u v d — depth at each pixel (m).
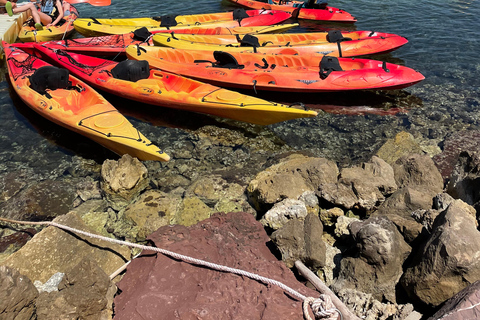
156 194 4.70
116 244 3.67
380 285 3.04
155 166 5.44
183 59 7.98
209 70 7.10
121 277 3.39
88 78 7.17
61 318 2.62
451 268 2.67
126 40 8.91
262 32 9.88
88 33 9.95
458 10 11.49
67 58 7.75
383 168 4.39
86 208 4.66
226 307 2.57
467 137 5.91
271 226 3.86
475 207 3.47
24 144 5.86
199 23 10.20
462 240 2.68
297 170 4.67
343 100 7.13
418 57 8.68
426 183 4.33
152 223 4.18
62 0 10.66
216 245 3.27
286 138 6.07
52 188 4.95
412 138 5.69
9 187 4.99
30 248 3.34
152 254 3.18
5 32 8.88
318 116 6.63
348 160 5.55
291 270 3.34
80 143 5.92
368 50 8.59
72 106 6.32
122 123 5.54
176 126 6.38
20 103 6.99
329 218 4.02
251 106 5.90
